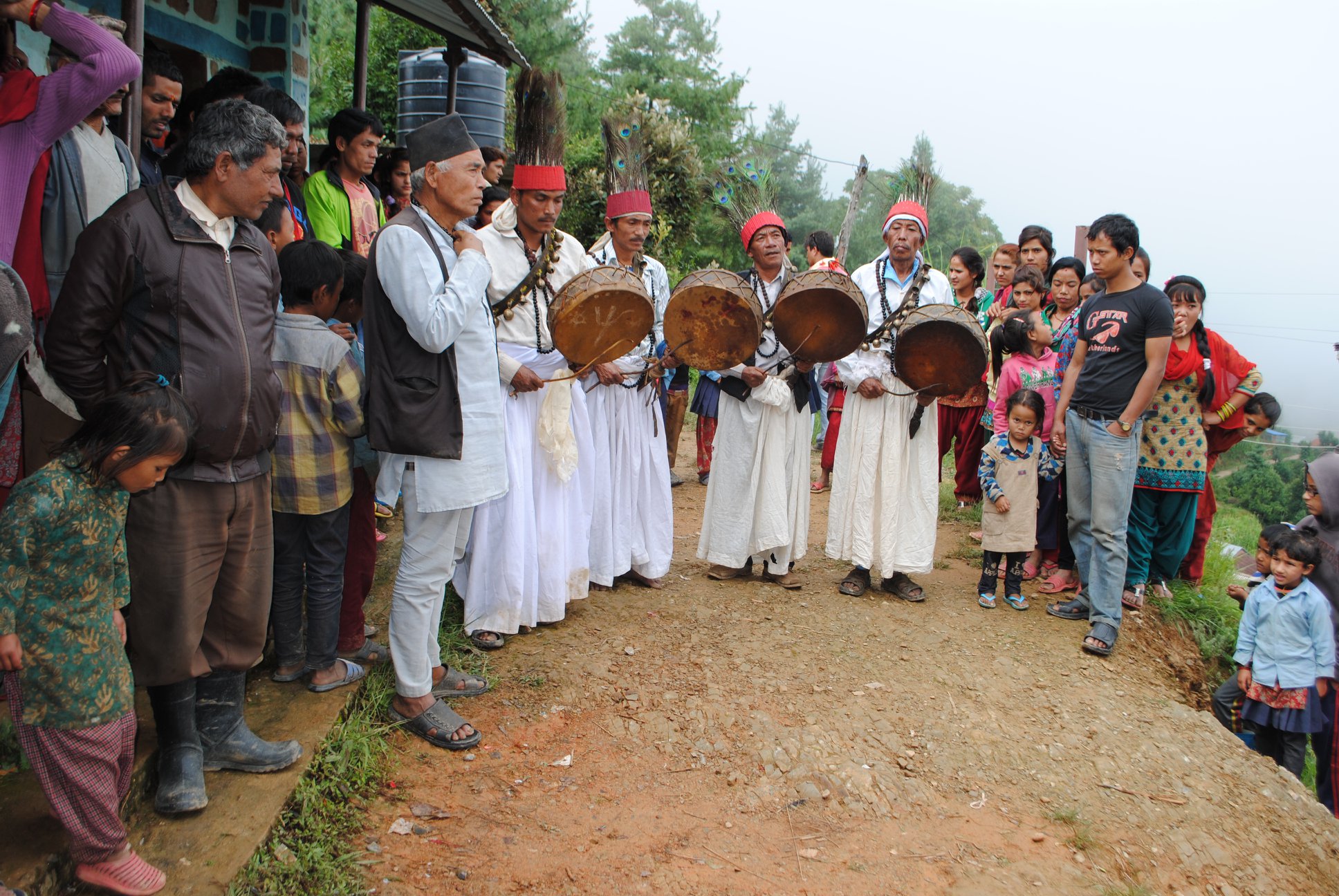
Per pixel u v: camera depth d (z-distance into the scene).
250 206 2.72
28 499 2.30
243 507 2.86
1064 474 5.89
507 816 3.25
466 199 3.37
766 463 5.32
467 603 4.29
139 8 3.61
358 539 3.83
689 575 5.68
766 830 3.39
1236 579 7.26
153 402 2.38
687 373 7.85
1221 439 6.18
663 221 14.39
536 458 4.45
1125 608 5.84
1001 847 3.44
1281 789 4.18
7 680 2.38
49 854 2.47
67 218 2.98
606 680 4.21
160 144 4.28
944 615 5.34
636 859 3.12
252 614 2.99
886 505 5.34
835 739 3.95
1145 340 4.88
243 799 2.93
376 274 3.27
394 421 3.29
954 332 4.86
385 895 2.79
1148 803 3.86
